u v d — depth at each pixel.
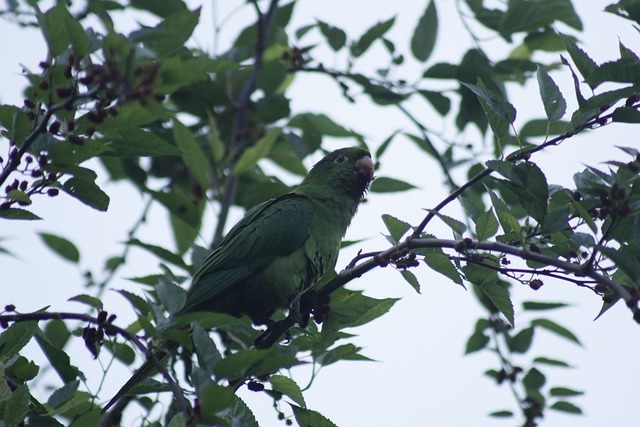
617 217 7.09
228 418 7.55
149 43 6.52
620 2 8.05
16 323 8.20
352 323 9.16
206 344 6.57
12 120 7.45
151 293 10.01
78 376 8.66
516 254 7.47
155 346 7.38
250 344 10.82
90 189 7.68
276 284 11.69
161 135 13.41
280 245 11.74
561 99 7.94
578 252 7.63
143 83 6.14
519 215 12.46
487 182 12.57
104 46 6.29
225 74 13.38
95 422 9.59
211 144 12.83
